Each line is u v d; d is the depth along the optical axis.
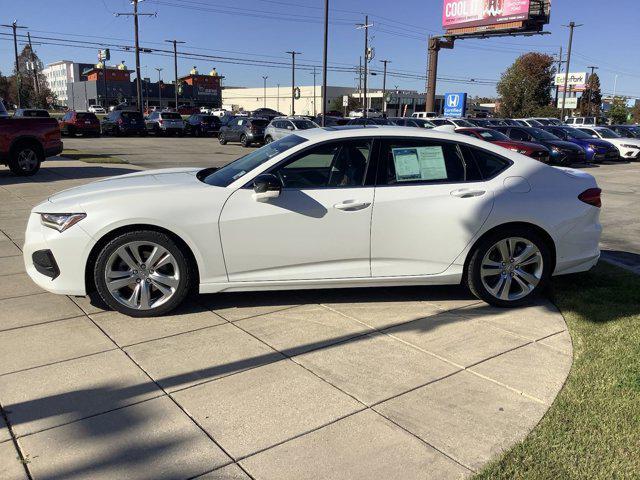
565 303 4.80
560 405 3.17
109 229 4.16
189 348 3.89
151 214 4.16
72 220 4.18
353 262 4.48
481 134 18.75
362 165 4.50
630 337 4.09
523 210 4.58
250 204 4.29
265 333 4.16
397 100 92.31
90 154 20.19
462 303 4.86
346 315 4.54
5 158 12.16
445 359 3.79
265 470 2.64
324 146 4.48
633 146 23.05
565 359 3.80
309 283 4.46
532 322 4.46
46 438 2.86
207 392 3.32
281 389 3.37
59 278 4.25
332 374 3.56
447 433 2.95
